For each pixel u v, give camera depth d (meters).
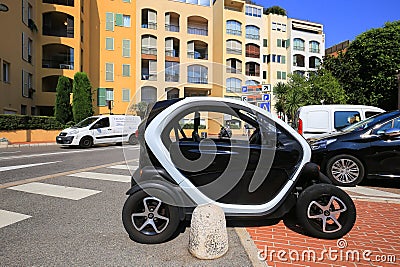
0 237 3.70
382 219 4.29
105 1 32.16
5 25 21.03
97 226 4.08
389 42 24.77
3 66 20.94
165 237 3.50
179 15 35.19
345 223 3.58
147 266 2.97
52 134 21.36
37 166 9.34
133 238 3.52
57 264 3.01
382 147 6.11
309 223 3.60
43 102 26.89
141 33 33.03
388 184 6.68
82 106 23.77
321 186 3.63
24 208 4.89
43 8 26.95
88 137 16.45
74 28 27.98
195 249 3.16
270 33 49.03
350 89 27.50
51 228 4.00
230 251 3.31
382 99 24.45
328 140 6.55
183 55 35.28
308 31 51.66
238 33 40.03
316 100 28.62
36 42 26.59
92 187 6.44
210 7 36.88
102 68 31.86
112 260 3.10
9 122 18.94
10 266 2.96
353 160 6.28
